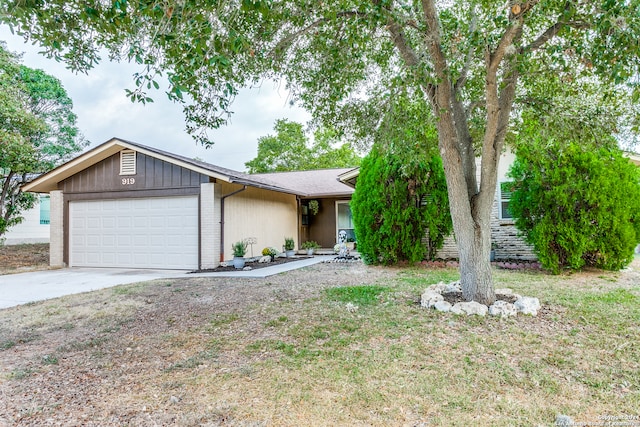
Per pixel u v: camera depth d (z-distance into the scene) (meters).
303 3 3.83
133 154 10.78
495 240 10.35
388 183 9.55
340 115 6.21
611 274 7.79
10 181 14.68
